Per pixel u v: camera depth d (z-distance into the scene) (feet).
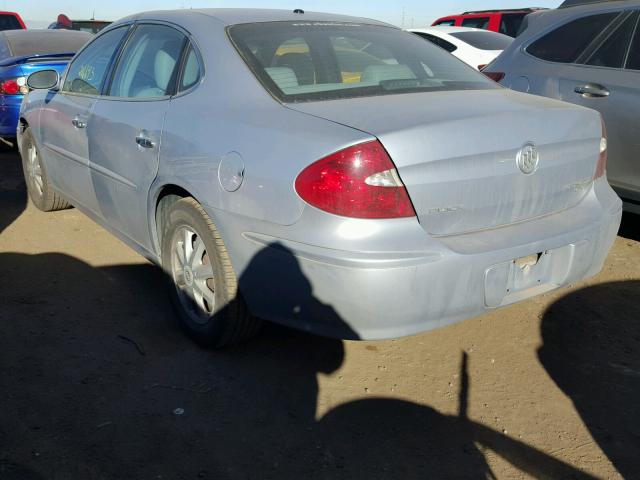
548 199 9.23
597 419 8.87
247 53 9.98
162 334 10.84
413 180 7.84
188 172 9.55
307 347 10.53
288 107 8.92
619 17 14.97
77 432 8.29
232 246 8.98
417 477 7.69
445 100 9.14
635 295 12.64
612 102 14.33
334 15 12.25
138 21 12.59
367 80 9.95
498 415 8.92
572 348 10.69
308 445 8.20
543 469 7.90
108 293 12.34
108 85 12.66
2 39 26.89
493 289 8.50
